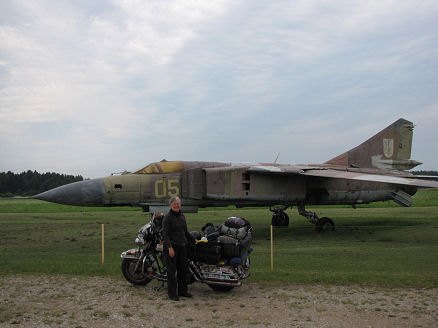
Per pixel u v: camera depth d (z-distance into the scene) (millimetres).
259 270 8750
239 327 5371
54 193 16250
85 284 7699
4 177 94062
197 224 20750
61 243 14758
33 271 8727
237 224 7371
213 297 6945
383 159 22859
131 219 25031
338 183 20016
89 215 29047
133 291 7262
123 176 17094
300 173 17781
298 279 7801
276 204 19484
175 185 17328
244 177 17984
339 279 7715
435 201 38438
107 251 12750
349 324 5418
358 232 18219
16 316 5832
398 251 11805
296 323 5492
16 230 18938
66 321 5625
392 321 5516
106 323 5555
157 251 7461
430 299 6465
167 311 6121
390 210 29672
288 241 15742
